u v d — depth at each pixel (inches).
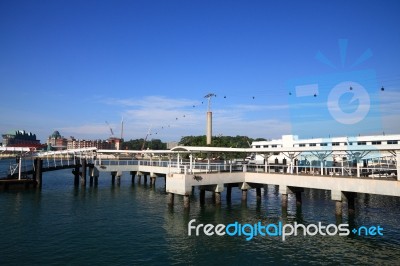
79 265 870.4
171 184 1547.7
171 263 897.5
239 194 2126.0
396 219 1358.3
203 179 1533.0
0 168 4269.2
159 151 2143.2
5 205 1644.9
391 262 908.6
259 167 2192.4
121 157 5236.2
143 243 1062.4
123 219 1385.3
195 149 1758.1
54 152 2534.5
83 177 2375.7
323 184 1330.0
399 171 1121.4
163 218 1403.8
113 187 2433.6
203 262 907.4
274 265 890.1
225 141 5177.2
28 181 2210.9
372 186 1173.1
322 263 903.7
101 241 1078.4
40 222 1311.5
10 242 1049.5
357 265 889.5
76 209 1583.4
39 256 930.1
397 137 2810.0
